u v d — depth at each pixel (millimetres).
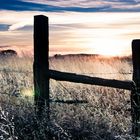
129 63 8922
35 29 4867
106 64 8867
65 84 6867
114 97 6379
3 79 6832
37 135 4379
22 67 8602
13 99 5066
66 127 4660
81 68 9055
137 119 4777
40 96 4805
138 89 4762
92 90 6812
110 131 4738
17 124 4496
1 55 9031
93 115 5281
